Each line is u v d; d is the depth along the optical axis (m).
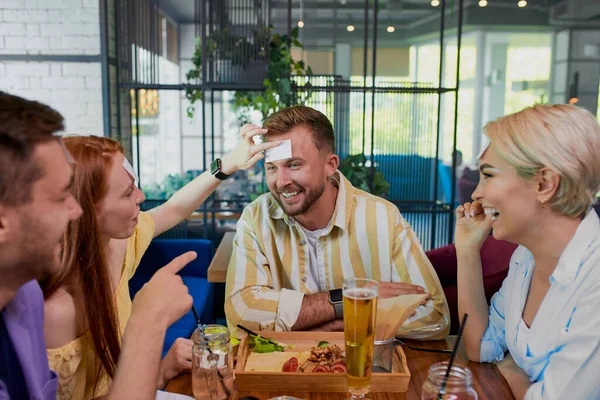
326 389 1.14
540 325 1.18
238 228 1.75
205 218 4.23
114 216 1.17
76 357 1.07
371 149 4.30
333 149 1.64
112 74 4.29
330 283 1.73
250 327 1.52
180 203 1.70
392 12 6.87
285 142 1.54
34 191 0.69
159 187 4.55
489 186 1.16
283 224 1.73
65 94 4.16
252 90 4.18
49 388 0.94
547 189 1.09
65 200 0.74
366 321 1.00
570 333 1.09
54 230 0.72
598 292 1.08
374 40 4.25
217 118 5.91
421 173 4.74
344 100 4.46
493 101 6.87
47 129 0.70
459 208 1.44
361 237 1.71
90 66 4.13
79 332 1.08
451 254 2.29
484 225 1.39
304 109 1.59
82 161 1.10
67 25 4.09
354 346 1.01
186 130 6.01
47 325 1.02
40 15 4.08
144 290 0.94
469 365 1.33
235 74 4.09
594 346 1.06
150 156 5.36
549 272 1.21
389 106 4.63
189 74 4.29
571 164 1.05
